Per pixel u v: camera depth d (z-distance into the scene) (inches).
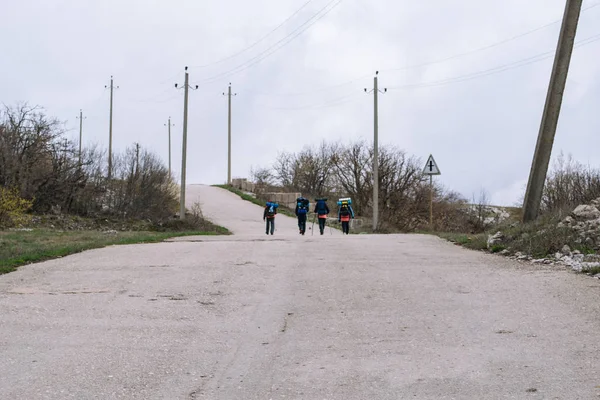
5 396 198.5
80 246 629.9
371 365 231.8
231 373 224.5
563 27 588.1
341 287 387.5
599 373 216.4
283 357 244.1
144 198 1401.3
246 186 2112.5
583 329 274.5
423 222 1723.7
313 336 275.3
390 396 198.5
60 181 1298.0
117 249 618.5
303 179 2442.2
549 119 600.4
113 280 418.9
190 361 239.0
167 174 1572.3
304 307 333.1
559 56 592.1
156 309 329.1
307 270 457.1
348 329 286.0
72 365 232.4
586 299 331.3
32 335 275.4
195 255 553.3
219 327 291.9
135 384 211.8
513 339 262.8
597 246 482.3
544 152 605.6
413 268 459.2
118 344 262.1
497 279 402.9
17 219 1087.0
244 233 1205.1
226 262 503.2
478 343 258.4
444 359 237.3
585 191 808.3
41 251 579.2
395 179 1807.3
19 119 1274.6
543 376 214.8
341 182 1968.5
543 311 310.2
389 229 1461.6
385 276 424.8
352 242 682.2
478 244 598.2
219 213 1590.8
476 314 309.1
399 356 242.7
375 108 1477.6
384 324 293.9
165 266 482.9
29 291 380.5
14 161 1203.9
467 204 1865.2
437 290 371.6
